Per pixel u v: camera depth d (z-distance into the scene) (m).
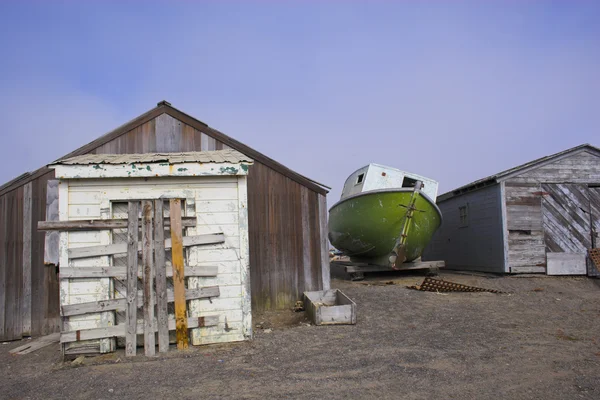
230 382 4.66
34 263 8.15
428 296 9.77
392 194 11.96
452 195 15.98
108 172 6.14
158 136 8.75
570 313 8.09
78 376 5.07
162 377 4.89
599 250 12.63
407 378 4.70
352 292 10.59
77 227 5.98
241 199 6.49
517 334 6.59
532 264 12.55
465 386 4.45
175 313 6.03
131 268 5.95
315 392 4.32
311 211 9.32
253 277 8.81
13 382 5.09
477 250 14.17
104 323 5.94
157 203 6.12
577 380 4.59
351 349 5.86
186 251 6.24
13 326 7.93
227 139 9.02
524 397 4.16
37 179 8.34
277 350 5.86
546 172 13.00
